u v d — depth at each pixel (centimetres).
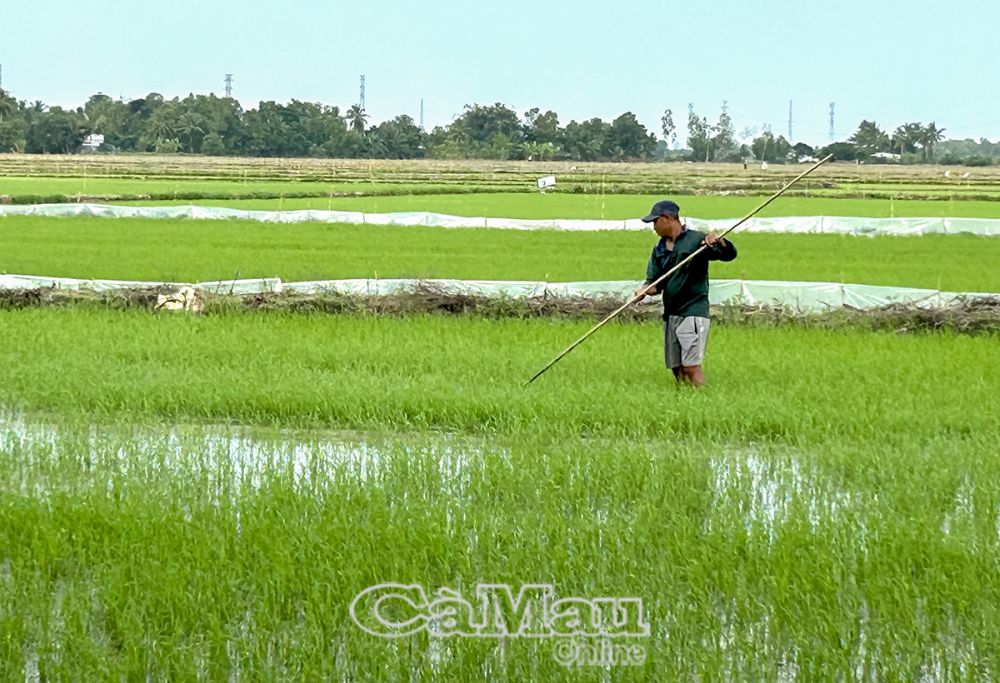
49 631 692
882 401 1247
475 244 3447
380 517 849
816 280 2597
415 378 1370
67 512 852
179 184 7188
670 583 755
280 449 1106
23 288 1945
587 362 1459
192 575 749
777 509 925
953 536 830
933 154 17988
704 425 1162
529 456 1016
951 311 1827
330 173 9394
